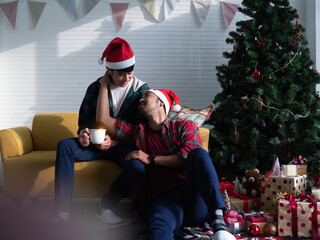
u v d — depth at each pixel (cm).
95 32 357
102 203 203
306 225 192
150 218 169
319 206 191
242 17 358
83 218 210
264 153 276
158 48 359
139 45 359
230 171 282
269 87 271
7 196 242
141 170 193
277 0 292
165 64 360
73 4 353
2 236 98
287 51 288
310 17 344
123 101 235
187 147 188
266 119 291
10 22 351
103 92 224
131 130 219
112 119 221
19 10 353
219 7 359
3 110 356
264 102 278
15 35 354
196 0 355
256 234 198
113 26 357
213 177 164
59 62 357
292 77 283
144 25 358
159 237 156
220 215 162
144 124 208
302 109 269
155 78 360
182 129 197
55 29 355
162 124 202
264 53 279
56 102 358
